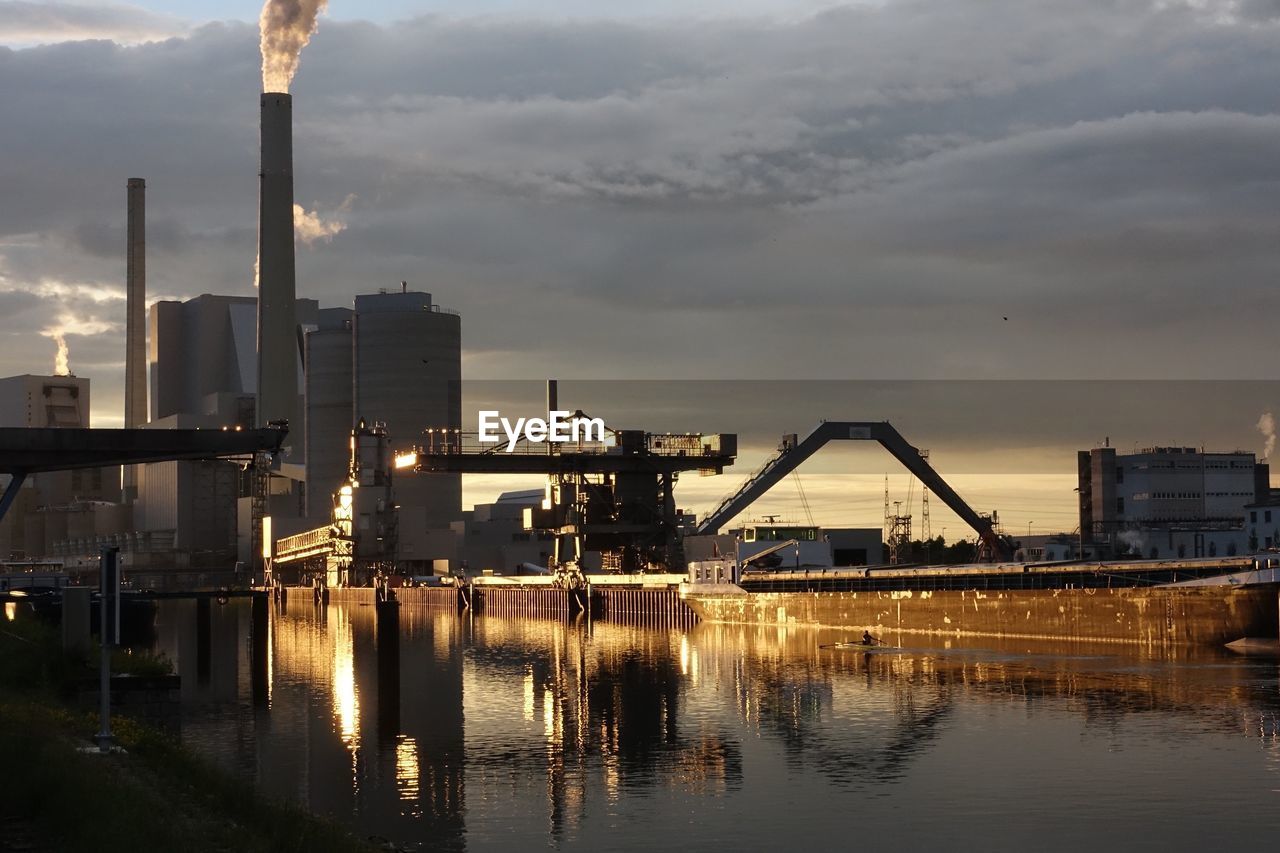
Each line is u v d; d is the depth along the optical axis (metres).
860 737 91.56
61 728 61.25
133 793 45.75
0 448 71.12
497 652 171.62
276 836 46.91
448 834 68.31
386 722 105.19
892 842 65.31
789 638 173.88
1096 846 63.66
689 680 128.62
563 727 100.81
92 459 73.12
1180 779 75.56
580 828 69.12
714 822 69.75
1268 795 71.62
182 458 73.94
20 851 38.91
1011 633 156.25
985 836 65.81
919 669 128.00
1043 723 93.56
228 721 107.00
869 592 177.75
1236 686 106.94
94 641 90.31
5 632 103.81
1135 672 117.50
